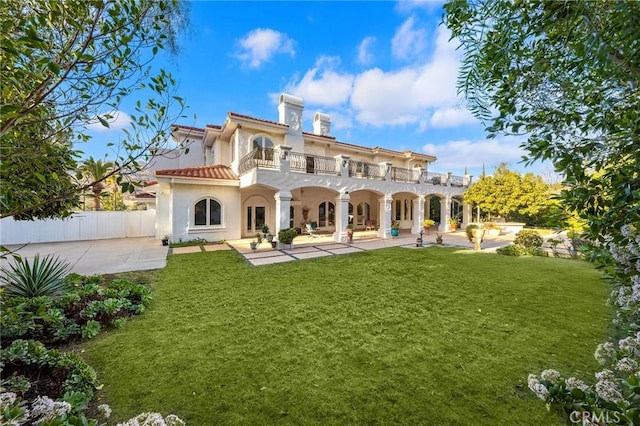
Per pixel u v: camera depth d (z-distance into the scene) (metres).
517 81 1.93
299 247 12.73
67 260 9.62
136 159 2.59
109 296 5.32
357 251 11.73
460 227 24.53
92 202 18.22
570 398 1.80
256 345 3.99
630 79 1.51
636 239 1.45
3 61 1.76
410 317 4.98
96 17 1.98
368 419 2.62
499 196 17.42
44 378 2.93
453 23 2.15
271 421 2.60
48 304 4.42
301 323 4.73
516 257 10.45
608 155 1.63
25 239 13.49
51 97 2.18
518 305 5.52
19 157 2.17
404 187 17.91
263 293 6.30
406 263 9.32
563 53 1.74
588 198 1.64
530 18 1.73
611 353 2.05
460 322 4.76
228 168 16.22
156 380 3.19
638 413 1.21
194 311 5.25
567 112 1.81
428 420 2.59
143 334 4.32
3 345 3.59
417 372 3.33
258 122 14.54
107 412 2.30
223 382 3.15
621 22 1.32
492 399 2.86
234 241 14.38
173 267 8.66
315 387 3.06
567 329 4.45
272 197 16.88
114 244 13.46
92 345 3.98
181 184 13.55
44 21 1.85
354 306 5.51
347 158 14.87
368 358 3.65
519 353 3.74
